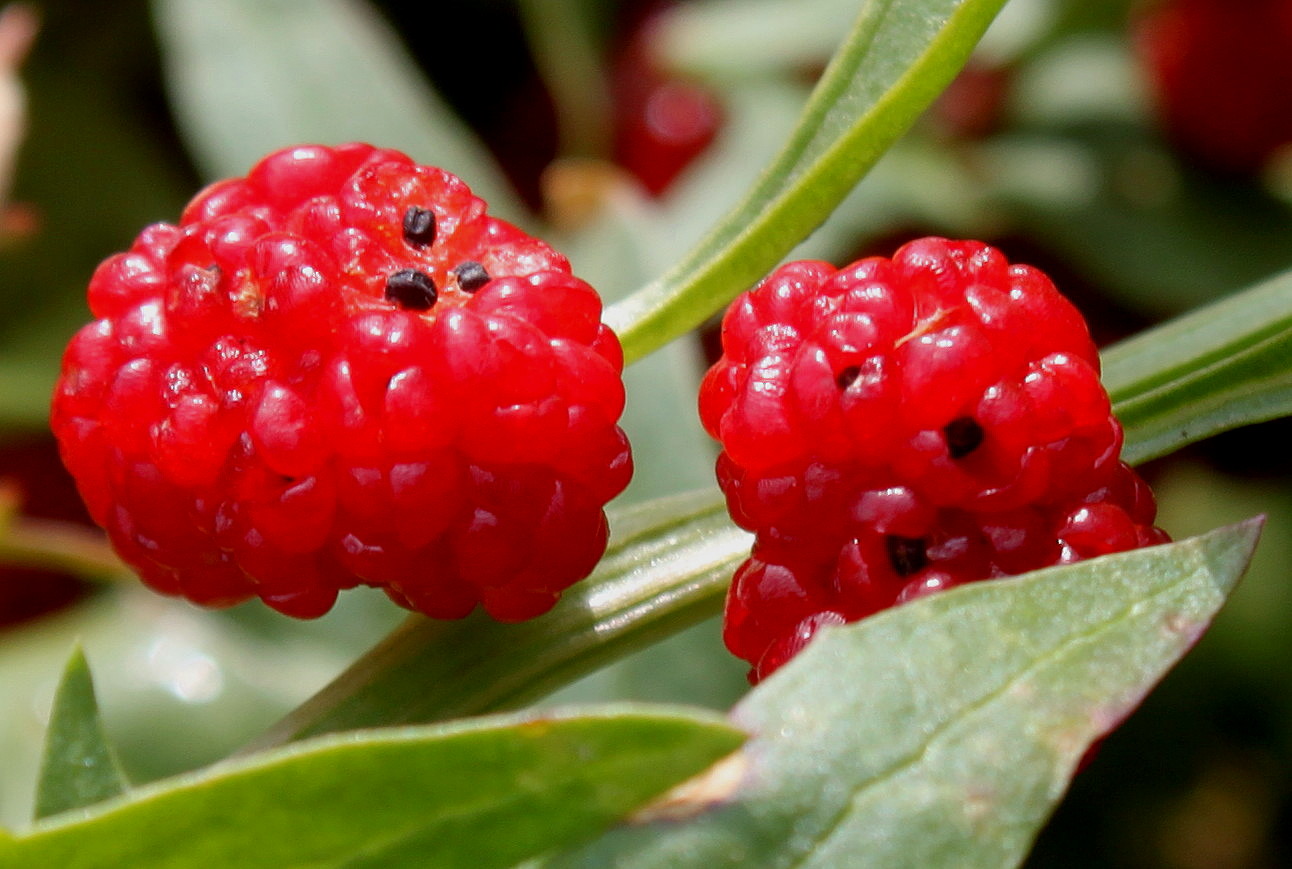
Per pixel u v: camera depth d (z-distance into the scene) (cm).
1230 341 11
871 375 10
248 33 13
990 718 9
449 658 11
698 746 9
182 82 13
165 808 9
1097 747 10
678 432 13
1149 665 9
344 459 10
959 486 10
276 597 10
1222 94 14
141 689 13
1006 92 15
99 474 10
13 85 14
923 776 9
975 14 10
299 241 10
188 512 10
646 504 11
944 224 14
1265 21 14
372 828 9
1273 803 17
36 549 13
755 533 10
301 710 10
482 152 15
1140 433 10
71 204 14
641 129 16
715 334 14
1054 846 15
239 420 10
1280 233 14
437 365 10
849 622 10
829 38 15
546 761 9
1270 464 15
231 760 10
